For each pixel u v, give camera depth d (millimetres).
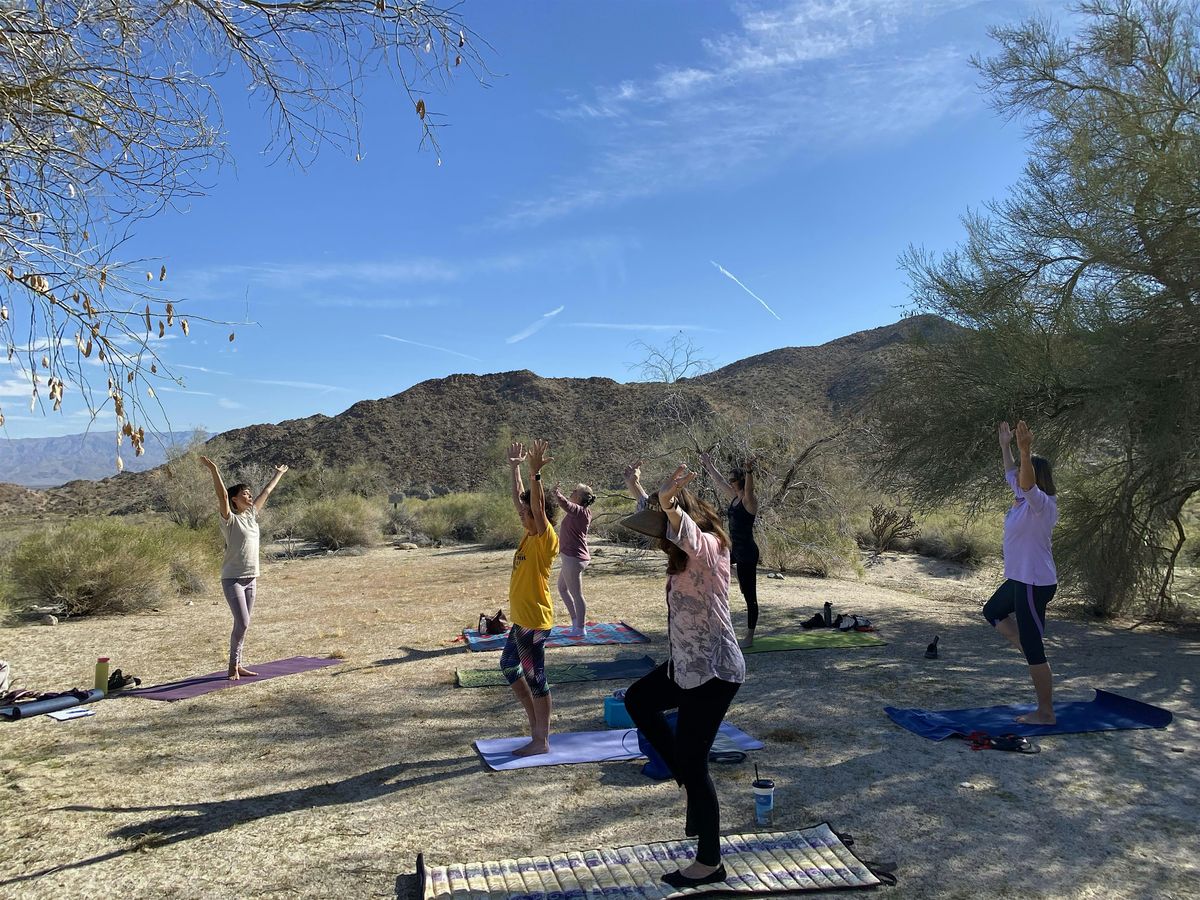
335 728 5969
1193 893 3441
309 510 25797
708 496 16062
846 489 15758
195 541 15781
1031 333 10172
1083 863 3715
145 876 3732
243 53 3887
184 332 3570
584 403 67688
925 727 5652
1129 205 9203
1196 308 8477
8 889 3631
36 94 3523
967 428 10352
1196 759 5031
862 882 3475
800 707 6262
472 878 3559
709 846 3459
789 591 12867
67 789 4824
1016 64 10516
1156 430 8781
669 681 3822
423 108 4090
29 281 3332
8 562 13391
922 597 12703
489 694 6793
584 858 3740
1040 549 5645
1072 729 5578
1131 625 10062
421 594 13148
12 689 7223
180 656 8617
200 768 5176
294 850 3979
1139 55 9805
